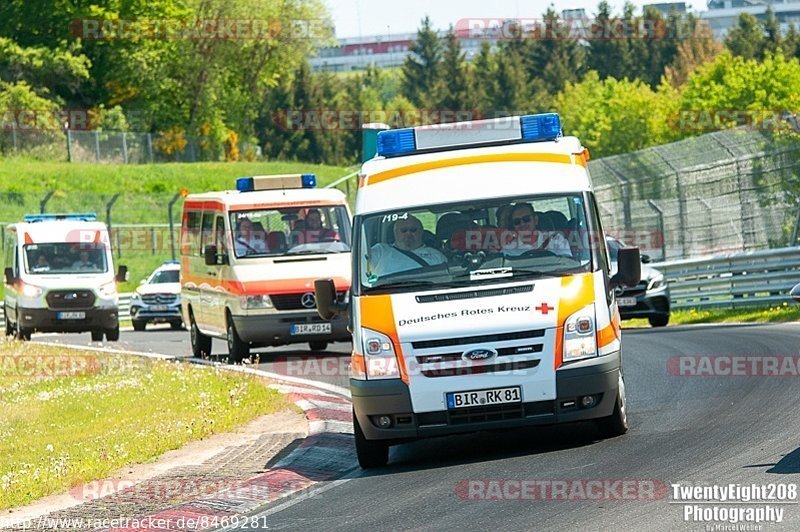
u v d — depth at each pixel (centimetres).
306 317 4959
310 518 2117
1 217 13262
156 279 9456
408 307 2534
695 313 6456
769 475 2062
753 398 3000
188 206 5800
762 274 6256
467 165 2767
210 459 2794
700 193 6956
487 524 1923
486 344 2481
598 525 1834
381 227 2688
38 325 7206
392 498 2219
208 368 4716
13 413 3900
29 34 19525
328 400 3650
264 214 5162
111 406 3903
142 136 18062
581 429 2808
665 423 2739
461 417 2495
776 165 6681
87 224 7588
